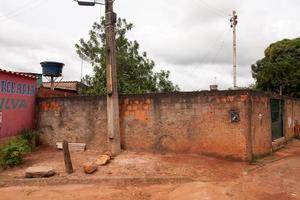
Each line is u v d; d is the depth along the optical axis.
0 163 10.75
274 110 15.08
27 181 9.38
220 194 7.89
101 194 8.34
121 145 12.45
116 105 12.14
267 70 28.66
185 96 11.73
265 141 12.85
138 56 19.83
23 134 13.30
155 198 7.99
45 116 13.89
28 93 13.80
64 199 8.03
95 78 19.25
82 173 9.88
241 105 11.01
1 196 8.30
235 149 11.03
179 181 9.24
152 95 12.14
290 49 29.45
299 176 10.11
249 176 9.59
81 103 13.20
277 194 8.41
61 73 18.81
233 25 26.25
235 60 26.00
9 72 12.61
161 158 11.12
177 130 11.80
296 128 19.45
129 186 9.02
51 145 13.66
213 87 13.75
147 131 12.17
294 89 27.91
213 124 11.34
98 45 19.62
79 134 13.18
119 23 19.53
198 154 11.52
